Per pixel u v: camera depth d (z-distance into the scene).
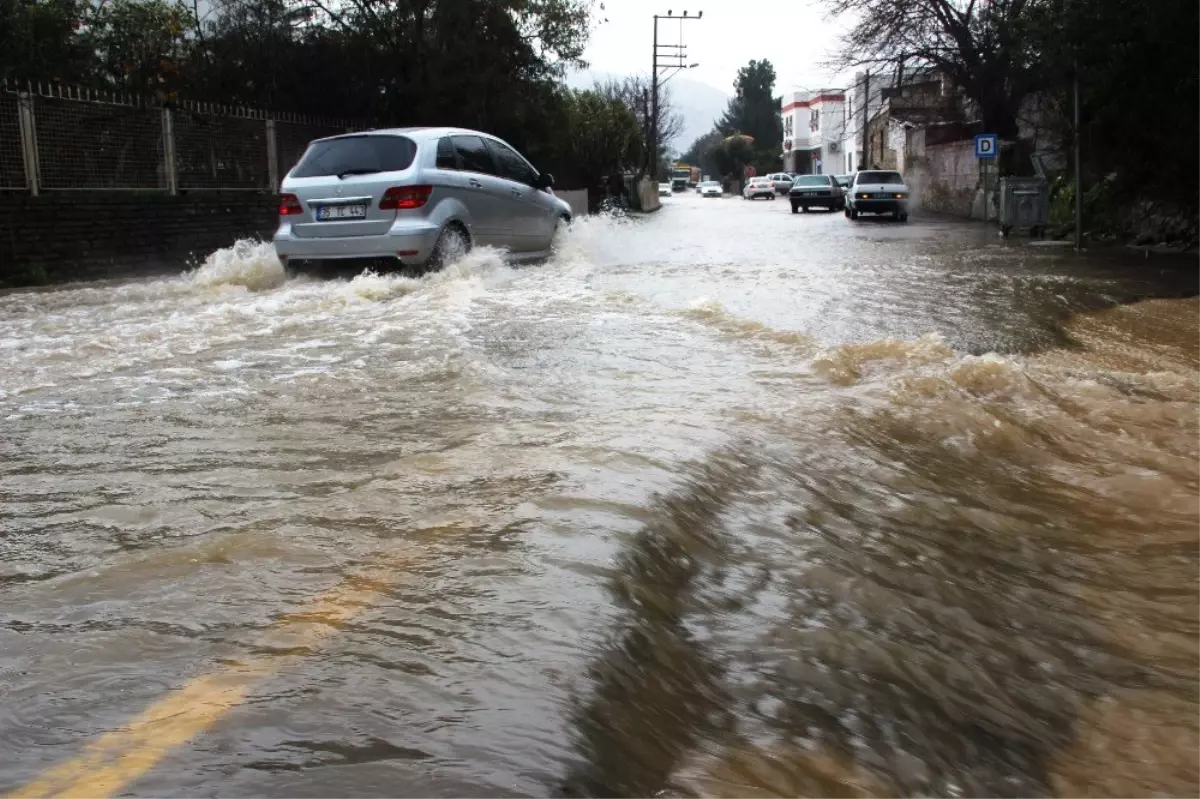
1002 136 29.81
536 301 7.71
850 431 4.05
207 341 6.04
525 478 2.99
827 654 2.08
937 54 30.19
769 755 1.64
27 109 11.02
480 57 19.83
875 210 28.36
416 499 2.83
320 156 9.62
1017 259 12.44
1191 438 4.45
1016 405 4.82
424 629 1.92
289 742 1.48
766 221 28.73
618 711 1.67
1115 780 1.77
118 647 1.87
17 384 4.80
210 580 2.23
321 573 2.26
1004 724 1.92
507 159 11.05
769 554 2.64
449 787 1.35
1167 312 7.96
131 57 14.94
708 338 6.05
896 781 1.63
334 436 3.72
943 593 2.55
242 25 17.73
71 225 11.46
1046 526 3.26
